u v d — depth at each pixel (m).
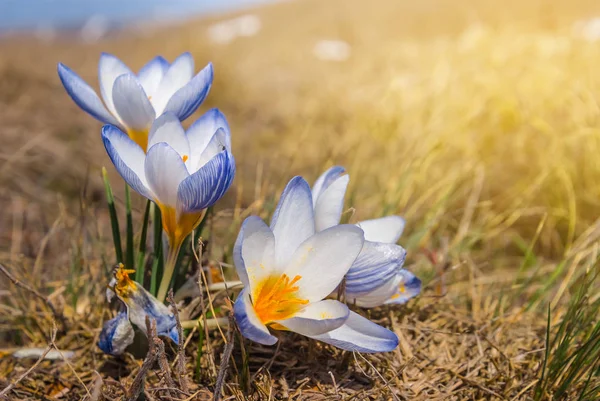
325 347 0.31
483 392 0.31
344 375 0.30
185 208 0.27
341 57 1.32
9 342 0.37
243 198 0.59
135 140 0.31
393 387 0.30
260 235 0.26
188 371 0.30
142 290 0.28
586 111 0.63
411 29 1.50
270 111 0.91
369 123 0.75
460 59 0.85
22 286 0.32
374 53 1.25
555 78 0.70
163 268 0.31
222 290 0.30
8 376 0.32
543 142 0.62
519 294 0.40
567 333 0.31
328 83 1.05
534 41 0.82
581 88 0.64
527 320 0.37
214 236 0.42
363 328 0.26
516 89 0.68
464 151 0.64
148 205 0.30
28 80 0.93
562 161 0.57
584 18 1.12
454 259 0.44
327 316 0.26
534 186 0.53
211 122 0.29
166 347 0.31
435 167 0.62
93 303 0.35
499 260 0.50
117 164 0.27
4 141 0.67
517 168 0.60
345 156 0.64
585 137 0.60
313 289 0.27
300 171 0.67
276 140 0.80
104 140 0.27
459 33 1.32
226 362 0.26
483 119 0.67
